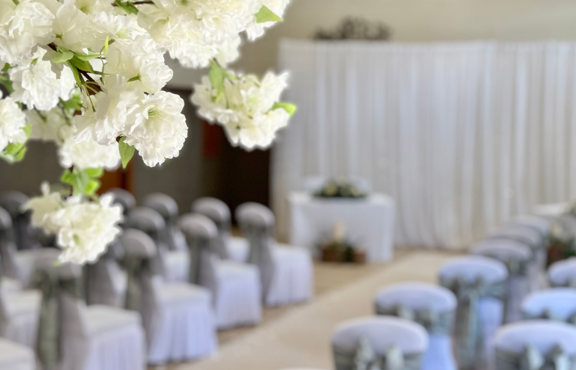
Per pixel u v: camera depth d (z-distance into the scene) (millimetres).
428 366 3752
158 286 5223
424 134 10453
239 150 11969
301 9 11195
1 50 647
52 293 4242
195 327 5445
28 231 7262
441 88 10344
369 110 10617
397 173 10594
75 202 1170
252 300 6434
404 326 3035
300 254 7340
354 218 9422
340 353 3037
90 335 4355
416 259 9672
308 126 10805
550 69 9867
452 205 10422
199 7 647
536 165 10016
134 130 629
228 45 1022
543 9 10086
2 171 8445
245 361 5473
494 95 10148
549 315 3785
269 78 975
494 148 10180
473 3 10414
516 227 6965
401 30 10789
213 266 6113
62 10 652
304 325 6500
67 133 1146
